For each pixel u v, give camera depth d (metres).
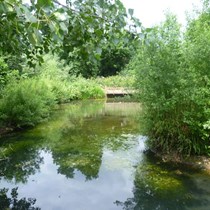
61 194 4.26
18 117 8.36
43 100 10.44
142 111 6.26
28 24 1.01
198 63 5.44
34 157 5.99
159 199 4.00
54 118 10.80
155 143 6.19
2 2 0.96
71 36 1.79
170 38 5.59
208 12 6.24
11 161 5.76
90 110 13.12
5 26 1.48
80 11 1.54
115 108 13.83
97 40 1.77
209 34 5.46
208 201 3.88
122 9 1.65
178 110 5.60
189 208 3.71
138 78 5.83
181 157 5.59
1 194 4.24
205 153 5.64
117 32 1.72
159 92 5.56
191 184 4.46
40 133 8.17
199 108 5.38
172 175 4.86
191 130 5.55
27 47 2.43
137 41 1.74
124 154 6.12
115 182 4.68
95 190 4.41
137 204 3.89
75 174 5.05
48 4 1.03
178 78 5.35
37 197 4.16
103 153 6.22
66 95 16.17
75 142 7.17
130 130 8.51
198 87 5.40
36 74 14.13
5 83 9.04
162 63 5.47
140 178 4.78
